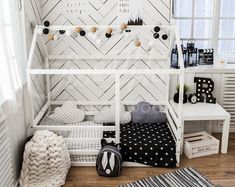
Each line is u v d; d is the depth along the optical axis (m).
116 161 2.63
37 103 3.20
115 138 2.82
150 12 3.32
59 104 3.54
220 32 3.68
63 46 3.42
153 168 2.83
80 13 3.33
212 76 3.38
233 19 3.64
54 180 2.50
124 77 3.51
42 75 3.40
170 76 3.42
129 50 3.44
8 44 2.19
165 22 3.35
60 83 3.52
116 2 3.30
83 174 2.72
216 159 2.96
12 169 2.35
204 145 3.01
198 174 2.70
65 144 2.69
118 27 3.06
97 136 2.98
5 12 2.29
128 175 2.71
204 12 3.57
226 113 3.03
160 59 3.46
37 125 3.02
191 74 3.38
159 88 3.54
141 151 2.82
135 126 3.27
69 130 2.85
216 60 3.52
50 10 3.32
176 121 2.89
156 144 2.86
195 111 3.09
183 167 2.83
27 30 2.88
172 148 2.83
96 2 3.30
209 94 3.35
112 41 3.41
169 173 2.73
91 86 3.54
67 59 3.45
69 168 2.80
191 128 3.52
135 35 3.37
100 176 2.69
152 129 3.19
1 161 2.04
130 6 3.30
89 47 3.43
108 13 3.33
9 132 2.32
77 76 3.51
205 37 3.66
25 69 2.80
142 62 3.47
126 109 3.60
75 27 3.01
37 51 3.20
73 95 3.56
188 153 2.98
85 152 2.82
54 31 3.34
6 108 2.19
